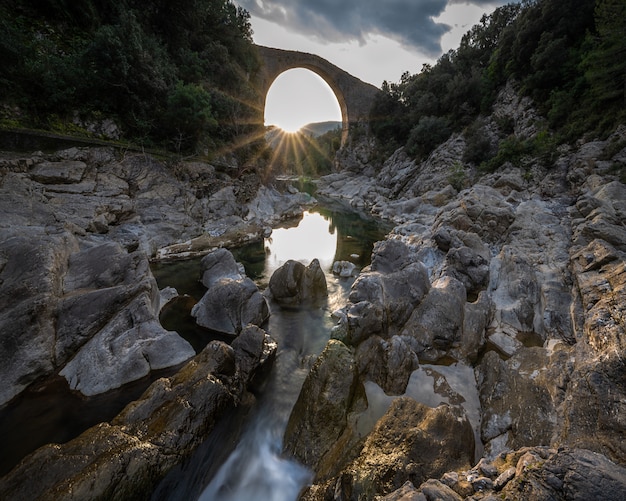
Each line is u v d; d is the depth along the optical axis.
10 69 17.97
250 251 21.39
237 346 8.91
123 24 23.19
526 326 11.25
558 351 8.45
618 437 4.95
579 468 3.76
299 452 6.59
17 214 13.75
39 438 6.62
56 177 16.98
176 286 14.62
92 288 9.69
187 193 23.80
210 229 23.67
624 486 3.47
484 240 18.11
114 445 5.43
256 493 6.05
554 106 30.17
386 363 8.75
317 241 25.50
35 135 17.61
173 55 31.95
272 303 13.61
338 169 85.88
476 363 9.95
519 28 40.09
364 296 11.48
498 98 42.91
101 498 4.72
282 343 10.84
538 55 34.28
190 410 6.43
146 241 18.05
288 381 9.03
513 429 6.66
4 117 17.30
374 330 10.14
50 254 9.34
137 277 10.32
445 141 48.53
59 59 20.77
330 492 5.16
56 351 8.25
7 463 6.07
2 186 14.36
